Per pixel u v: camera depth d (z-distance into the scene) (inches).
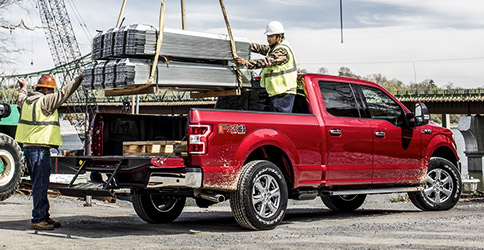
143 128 294.5
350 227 273.3
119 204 533.0
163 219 312.2
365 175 317.1
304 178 287.6
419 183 349.4
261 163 268.7
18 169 420.5
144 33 246.2
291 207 474.3
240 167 260.7
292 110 298.5
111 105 3604.8
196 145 248.5
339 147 302.8
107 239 237.5
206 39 272.1
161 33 249.9
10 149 414.9
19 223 288.5
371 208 427.2
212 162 251.4
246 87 295.9
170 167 244.2
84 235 250.7
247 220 261.3
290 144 280.5
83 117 3508.9
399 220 310.0
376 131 323.0
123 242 228.1
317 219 329.4
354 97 321.1
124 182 257.8
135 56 251.8
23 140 261.9
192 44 265.4
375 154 321.7
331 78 314.2
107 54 254.4
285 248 211.6
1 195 410.3
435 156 377.1
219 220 335.0
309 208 449.1
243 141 261.7
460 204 442.3
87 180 270.5
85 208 434.6
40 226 265.6
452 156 379.2
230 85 284.5
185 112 3390.7
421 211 371.2
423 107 336.2
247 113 267.9
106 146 278.8
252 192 261.6
